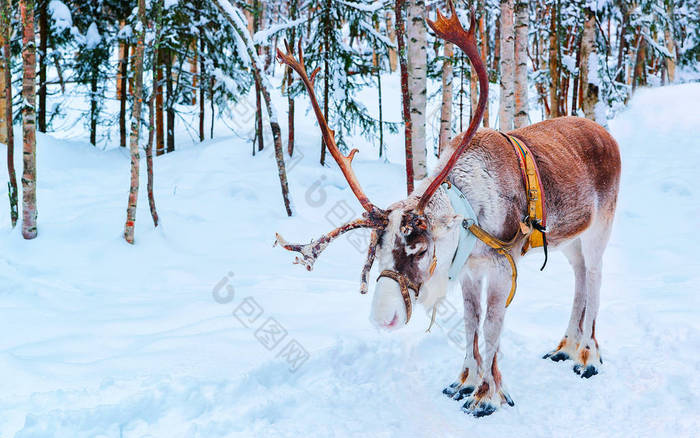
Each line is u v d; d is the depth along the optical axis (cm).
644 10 1517
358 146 1645
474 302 389
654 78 2223
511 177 372
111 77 1505
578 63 1741
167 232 823
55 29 1344
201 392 342
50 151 1291
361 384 391
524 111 1130
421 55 1083
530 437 328
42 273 659
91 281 648
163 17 1282
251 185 1079
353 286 633
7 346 421
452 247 344
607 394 377
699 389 370
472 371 388
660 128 1605
